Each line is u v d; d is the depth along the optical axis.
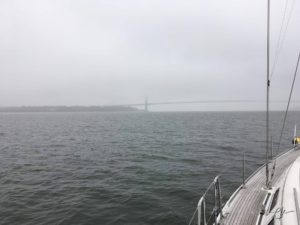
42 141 37.06
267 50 7.39
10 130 56.91
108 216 11.32
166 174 17.75
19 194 14.12
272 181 9.28
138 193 13.96
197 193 13.80
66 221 10.94
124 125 73.44
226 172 18.05
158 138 39.72
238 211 7.28
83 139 39.25
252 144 31.53
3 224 10.80
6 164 21.55
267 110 7.92
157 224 10.59
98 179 16.86
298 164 8.70
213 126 65.00
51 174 18.25
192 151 27.12
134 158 23.67
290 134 42.31
